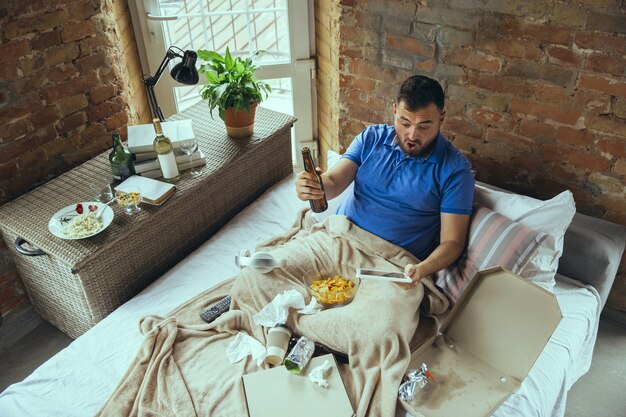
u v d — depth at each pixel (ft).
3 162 6.61
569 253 6.11
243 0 8.36
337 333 5.03
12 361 6.89
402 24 6.84
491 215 5.79
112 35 7.45
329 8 7.77
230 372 5.03
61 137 7.18
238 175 7.38
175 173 6.60
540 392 4.86
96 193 6.49
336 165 6.30
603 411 6.15
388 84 7.41
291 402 4.64
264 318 5.27
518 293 4.91
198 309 5.74
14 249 6.37
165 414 4.66
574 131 6.31
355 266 5.83
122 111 7.86
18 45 6.38
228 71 7.09
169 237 6.63
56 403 4.90
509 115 6.68
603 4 5.49
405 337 4.99
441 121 5.59
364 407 4.61
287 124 7.77
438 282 5.79
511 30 6.15
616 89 5.82
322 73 8.80
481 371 4.95
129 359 5.27
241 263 5.69
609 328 7.15
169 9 8.25
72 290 6.07
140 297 6.00
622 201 6.39
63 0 6.64
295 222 6.88
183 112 8.05
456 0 6.31
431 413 4.55
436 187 5.77
